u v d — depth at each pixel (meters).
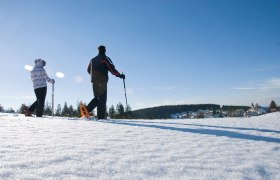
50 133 4.31
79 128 5.07
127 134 4.50
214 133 5.01
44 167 2.36
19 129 4.69
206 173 2.46
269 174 2.55
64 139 3.77
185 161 2.85
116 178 2.19
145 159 2.83
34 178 2.08
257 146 3.94
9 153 2.78
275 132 5.42
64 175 2.18
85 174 2.24
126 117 10.36
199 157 3.07
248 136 4.80
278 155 3.40
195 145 3.79
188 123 6.88
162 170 2.48
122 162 2.66
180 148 3.53
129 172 2.37
